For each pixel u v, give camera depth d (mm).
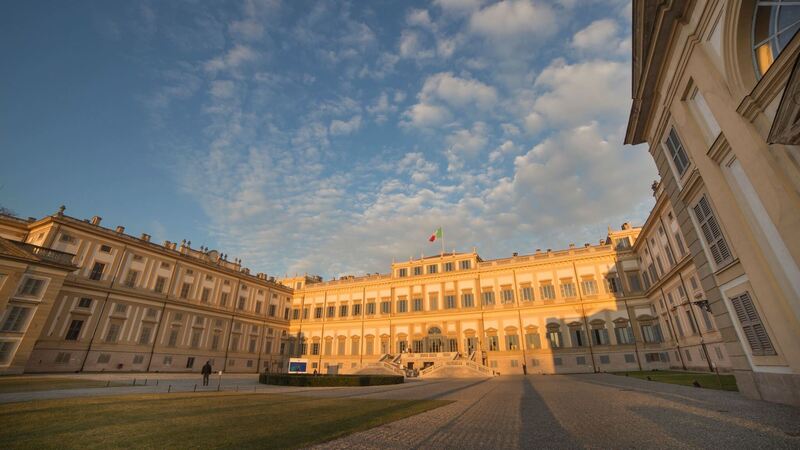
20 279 33094
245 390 22688
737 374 13203
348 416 11109
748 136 9422
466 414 11695
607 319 48531
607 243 53844
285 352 68000
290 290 72062
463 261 60344
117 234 44875
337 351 64375
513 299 54781
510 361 51906
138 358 44625
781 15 8594
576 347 49062
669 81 13656
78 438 7738
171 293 49844
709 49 10812
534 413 11742
